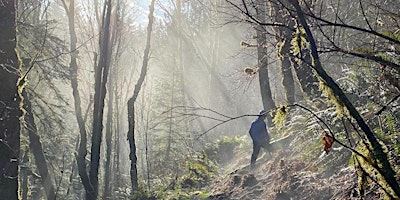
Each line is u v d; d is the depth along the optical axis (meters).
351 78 7.99
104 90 19.64
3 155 11.53
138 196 16.97
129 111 22.69
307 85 10.98
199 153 21.66
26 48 17.92
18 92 11.84
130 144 22.38
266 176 11.73
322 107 10.03
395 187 3.63
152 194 16.42
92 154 19.31
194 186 16.19
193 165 17.69
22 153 20.83
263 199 10.24
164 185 17.73
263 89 17.52
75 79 19.77
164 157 29.92
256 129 13.10
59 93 22.05
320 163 9.45
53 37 19.02
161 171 26.45
